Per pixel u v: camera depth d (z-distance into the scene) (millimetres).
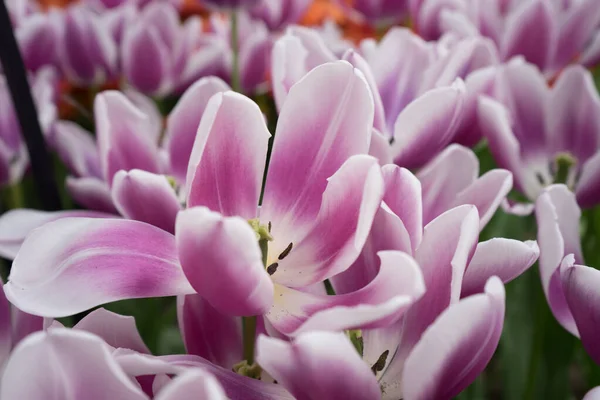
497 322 314
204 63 768
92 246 337
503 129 496
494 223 677
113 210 536
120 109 458
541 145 621
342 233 338
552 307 395
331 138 352
